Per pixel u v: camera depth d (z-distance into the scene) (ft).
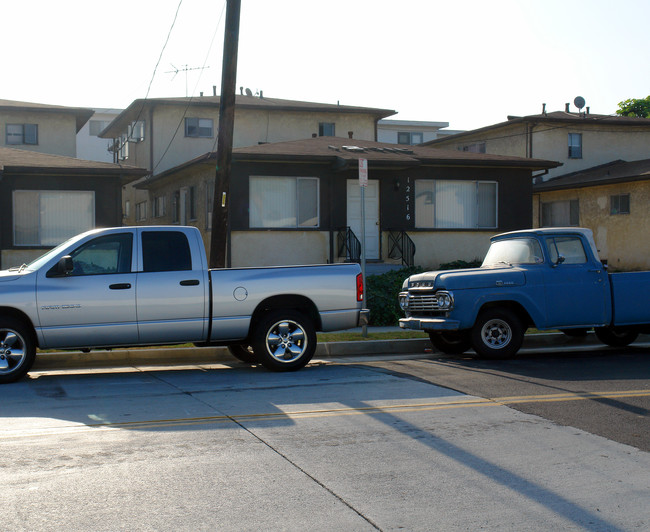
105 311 34.04
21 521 15.66
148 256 34.99
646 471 19.35
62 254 34.17
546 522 15.83
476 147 130.72
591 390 30.01
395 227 78.48
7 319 33.04
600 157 124.26
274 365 35.83
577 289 40.24
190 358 41.19
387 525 15.58
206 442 21.94
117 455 20.57
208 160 74.69
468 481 18.45
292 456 20.49
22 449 21.17
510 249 41.93
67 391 30.58
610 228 105.81
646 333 45.39
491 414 25.64
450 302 38.88
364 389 30.53
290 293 36.24
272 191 74.59
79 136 175.63
